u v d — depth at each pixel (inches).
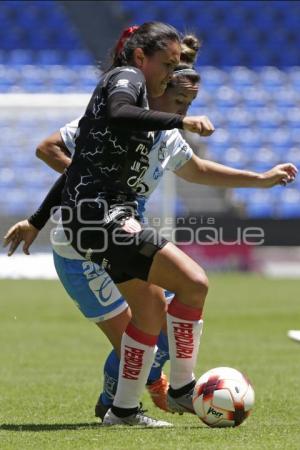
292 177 826.8
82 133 684.7
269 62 3646.7
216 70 3609.7
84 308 776.3
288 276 2997.0
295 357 1359.5
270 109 3481.8
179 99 795.4
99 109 671.8
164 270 659.4
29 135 2785.4
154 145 746.8
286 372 1181.1
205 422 698.2
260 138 3408.0
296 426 709.3
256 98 3511.3
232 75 3590.1
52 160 805.2
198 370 1199.6
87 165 676.7
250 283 2787.9
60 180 762.8
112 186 674.8
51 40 3612.2
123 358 707.4
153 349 707.4
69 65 3526.1
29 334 1702.8
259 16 3742.6
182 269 659.4
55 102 2076.8
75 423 756.6
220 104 3489.2
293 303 2262.6
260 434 652.1
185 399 712.4
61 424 747.4
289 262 3002.0
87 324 1886.1
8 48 3585.1
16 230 786.2
